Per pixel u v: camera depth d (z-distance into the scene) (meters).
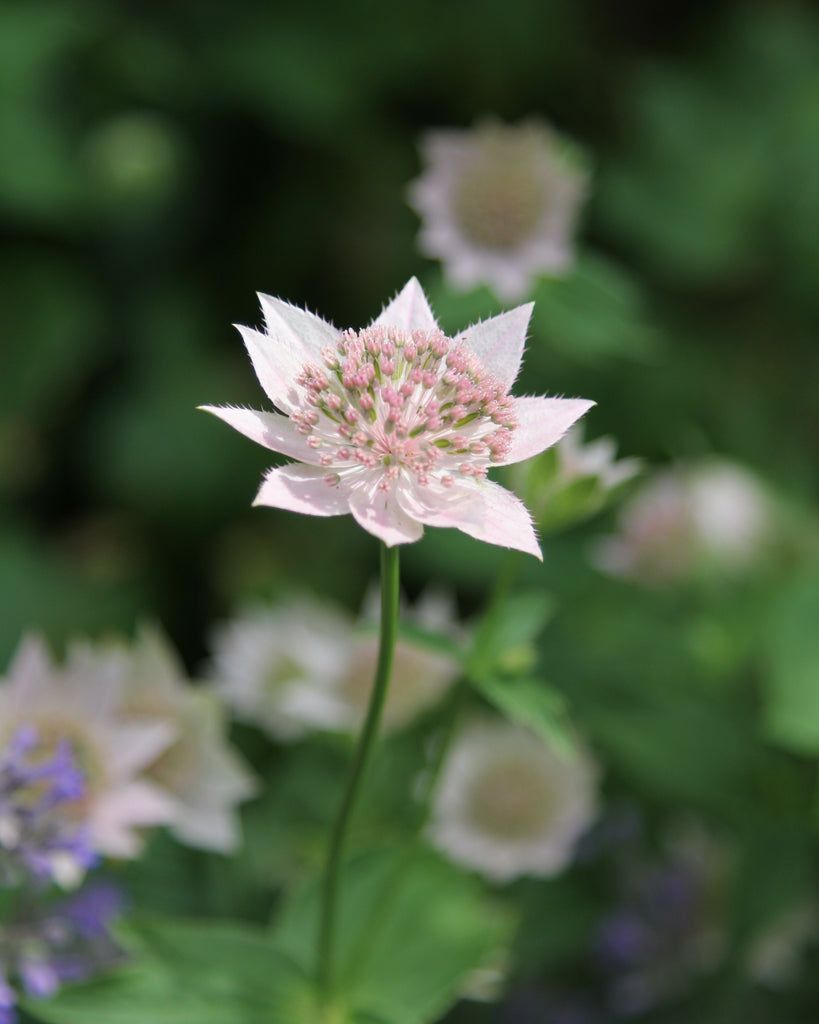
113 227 0.78
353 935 0.58
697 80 0.80
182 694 0.59
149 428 0.76
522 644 0.56
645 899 0.62
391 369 0.53
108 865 0.58
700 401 0.75
